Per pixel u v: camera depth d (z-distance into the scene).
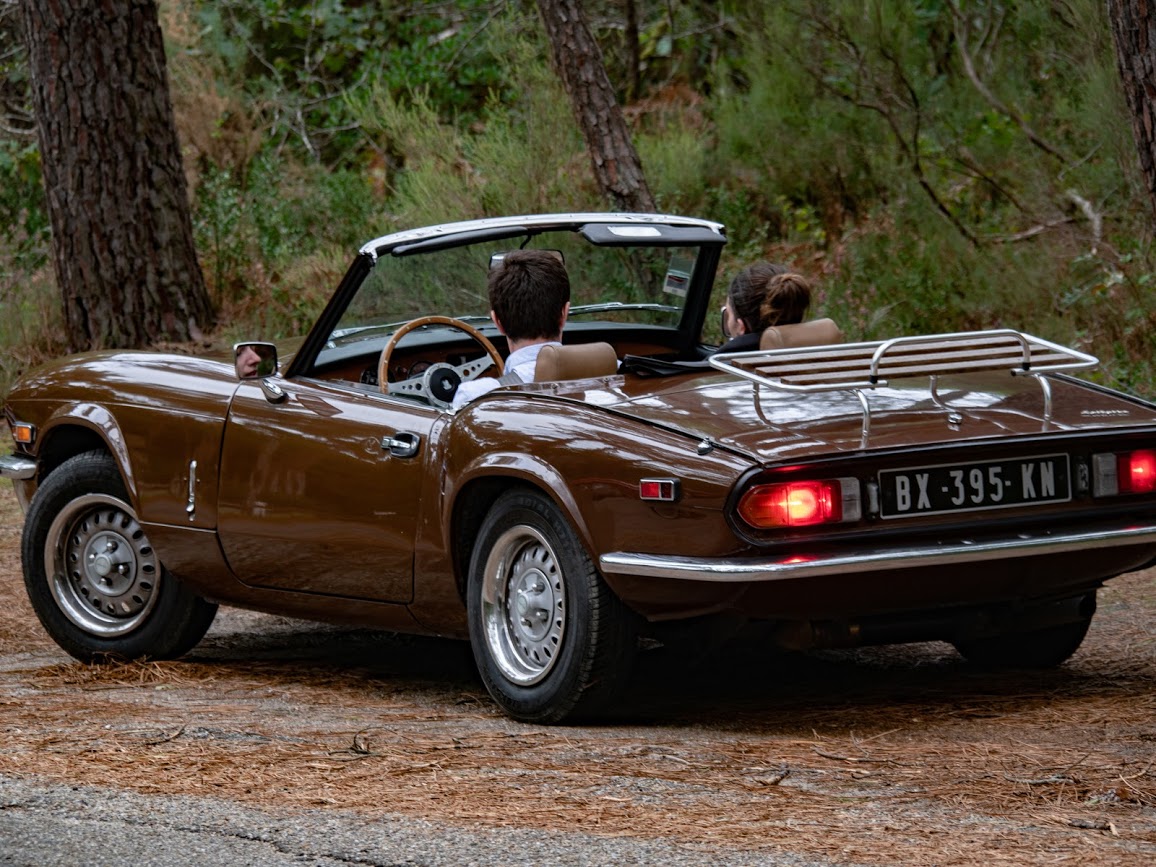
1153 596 16.09
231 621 17.09
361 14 46.16
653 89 40.59
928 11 32.66
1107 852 7.77
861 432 10.81
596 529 10.91
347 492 12.75
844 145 31.27
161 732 10.98
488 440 11.66
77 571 14.79
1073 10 25.09
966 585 10.98
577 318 14.98
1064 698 11.93
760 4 31.86
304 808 8.81
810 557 10.31
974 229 28.36
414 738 10.79
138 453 14.12
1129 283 24.88
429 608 12.52
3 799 9.07
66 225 31.44
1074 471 11.15
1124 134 24.64
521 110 33.78
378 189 40.62
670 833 8.20
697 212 32.84
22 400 15.07
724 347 13.05
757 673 13.58
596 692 11.18
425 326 13.50
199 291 32.09
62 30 31.05
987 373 12.59
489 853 7.89
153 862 7.81
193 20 42.62
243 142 40.03
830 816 8.53
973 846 7.90
